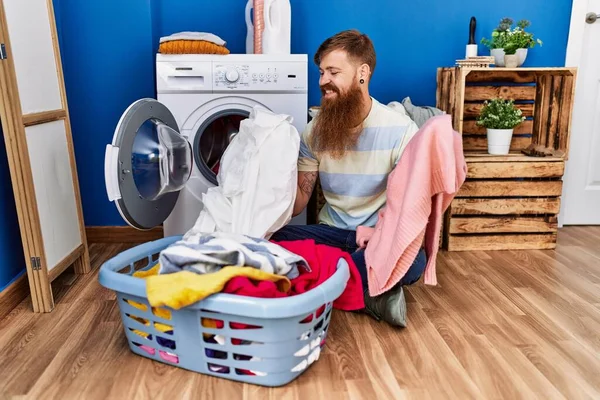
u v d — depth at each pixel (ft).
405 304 5.51
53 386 4.32
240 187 5.75
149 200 6.24
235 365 4.36
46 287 5.65
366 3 8.44
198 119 7.15
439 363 4.70
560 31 8.73
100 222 8.37
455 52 8.69
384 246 5.23
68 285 6.48
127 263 5.32
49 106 6.17
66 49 7.80
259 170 5.69
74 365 4.64
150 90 8.03
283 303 4.03
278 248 4.93
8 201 5.97
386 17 8.51
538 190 7.86
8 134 5.28
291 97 7.18
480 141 8.87
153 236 8.36
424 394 4.24
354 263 5.58
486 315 5.69
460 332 5.29
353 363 4.71
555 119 8.38
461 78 7.65
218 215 5.86
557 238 8.64
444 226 8.07
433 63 8.71
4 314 5.61
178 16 8.21
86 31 7.78
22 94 5.50
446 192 4.87
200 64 7.01
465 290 6.40
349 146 5.85
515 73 8.40
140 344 4.77
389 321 5.36
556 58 8.83
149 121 6.24
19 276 6.10
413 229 4.88
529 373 4.54
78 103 7.98
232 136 7.61
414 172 4.88
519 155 8.18
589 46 8.85
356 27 8.52
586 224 9.34
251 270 4.36
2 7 5.10
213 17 8.25
